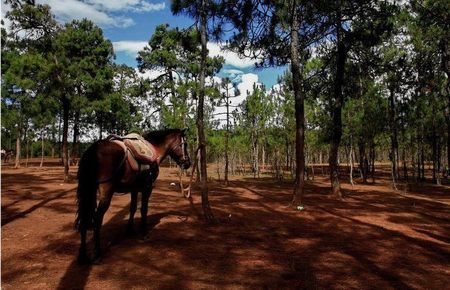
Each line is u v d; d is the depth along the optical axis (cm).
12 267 558
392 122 2212
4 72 2066
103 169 607
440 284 530
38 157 6731
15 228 817
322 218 1068
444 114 2294
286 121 2592
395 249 725
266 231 866
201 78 1012
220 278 531
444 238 841
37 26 1977
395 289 506
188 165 866
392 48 1808
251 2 1103
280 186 2202
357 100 2289
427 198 1688
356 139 2434
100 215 597
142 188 729
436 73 1969
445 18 1575
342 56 1597
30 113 2256
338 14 1428
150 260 607
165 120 2050
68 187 1781
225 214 1086
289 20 1246
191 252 661
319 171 4122
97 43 2412
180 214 1061
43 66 1900
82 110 2236
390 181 2848
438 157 2677
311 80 1827
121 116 3522
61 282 500
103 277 524
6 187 1714
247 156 4097
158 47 3284
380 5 1439
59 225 856
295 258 642
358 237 826
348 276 555
